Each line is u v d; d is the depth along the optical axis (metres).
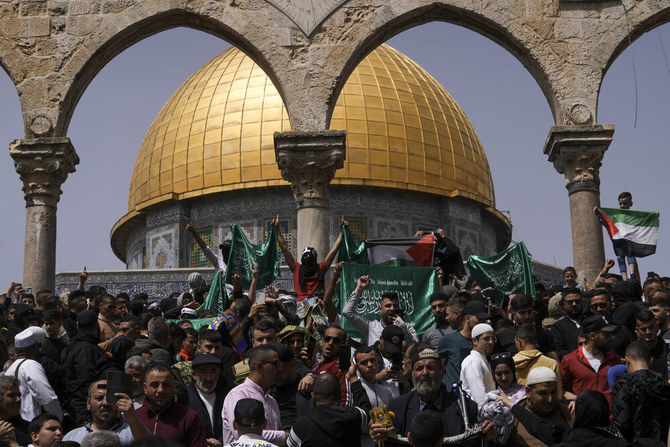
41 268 21.91
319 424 10.01
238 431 10.02
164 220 41.91
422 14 22.98
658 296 14.49
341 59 22.45
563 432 10.49
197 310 18.77
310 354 13.62
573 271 19.98
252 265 20.33
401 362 12.78
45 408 12.34
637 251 20.66
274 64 22.42
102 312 15.82
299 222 21.62
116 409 10.98
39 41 22.86
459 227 41.88
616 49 22.72
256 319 14.86
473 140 44.00
